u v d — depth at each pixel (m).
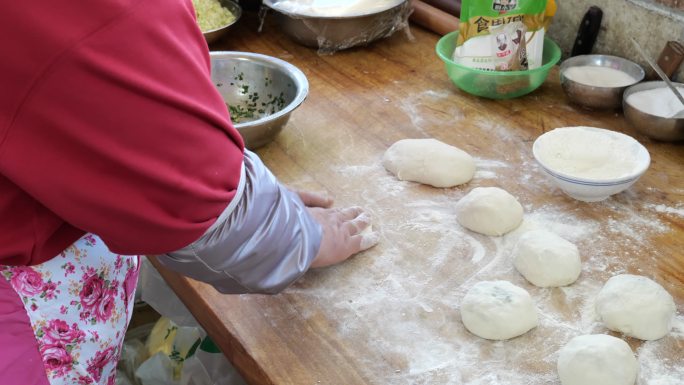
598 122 1.42
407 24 1.79
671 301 0.96
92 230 0.72
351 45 1.74
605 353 0.87
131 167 0.67
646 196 1.21
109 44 0.62
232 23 1.80
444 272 1.07
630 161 1.21
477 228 1.14
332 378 0.90
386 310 1.00
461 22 1.47
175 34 0.67
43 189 0.67
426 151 1.27
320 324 0.98
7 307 0.80
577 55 1.56
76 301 0.87
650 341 0.94
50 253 0.80
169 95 0.66
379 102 1.54
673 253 1.08
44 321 0.84
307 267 0.97
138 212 0.71
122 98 0.64
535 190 1.24
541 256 1.03
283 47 1.81
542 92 1.54
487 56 1.47
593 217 1.17
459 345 0.94
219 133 0.74
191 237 0.77
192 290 1.06
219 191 0.76
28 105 0.62
